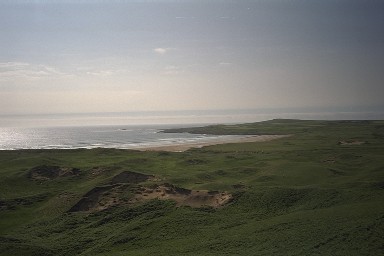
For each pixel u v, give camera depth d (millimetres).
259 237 36594
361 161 79500
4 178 66000
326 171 68688
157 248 37781
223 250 34875
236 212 47500
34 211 53844
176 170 76312
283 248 32625
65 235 44188
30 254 37875
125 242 40344
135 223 44781
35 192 61750
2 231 46688
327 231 34188
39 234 44812
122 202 53094
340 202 45000
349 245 30688
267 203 48781
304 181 62844
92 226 46688
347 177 64125
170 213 47688
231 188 57375
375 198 43844
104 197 54875
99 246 39750
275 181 62938
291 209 46469
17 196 58844
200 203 51531
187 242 38562
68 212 51906
